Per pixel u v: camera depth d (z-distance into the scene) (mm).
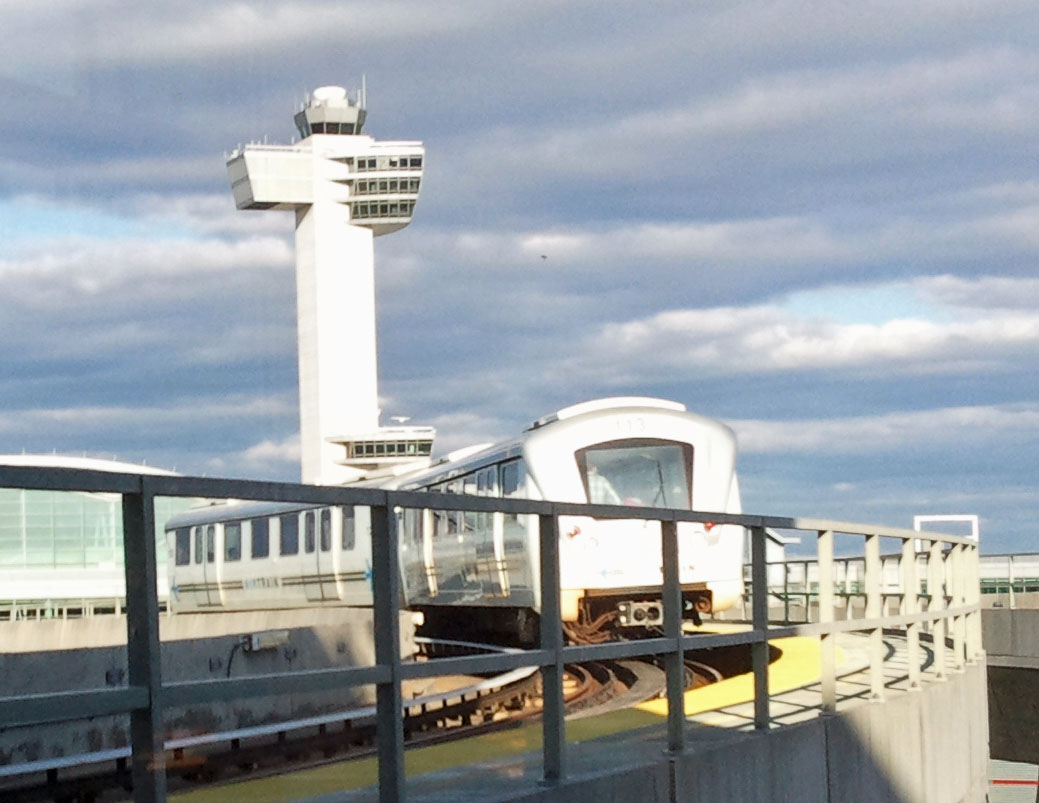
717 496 21016
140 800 3803
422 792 5816
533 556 20422
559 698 5969
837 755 9273
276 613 18344
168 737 9914
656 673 17922
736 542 21000
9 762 8742
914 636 11648
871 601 10578
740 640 7977
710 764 7312
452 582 23516
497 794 5684
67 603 14648
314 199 126000
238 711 10969
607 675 17781
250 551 30188
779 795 8211
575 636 20266
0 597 14398
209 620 17203
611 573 20219
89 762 8734
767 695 8352
